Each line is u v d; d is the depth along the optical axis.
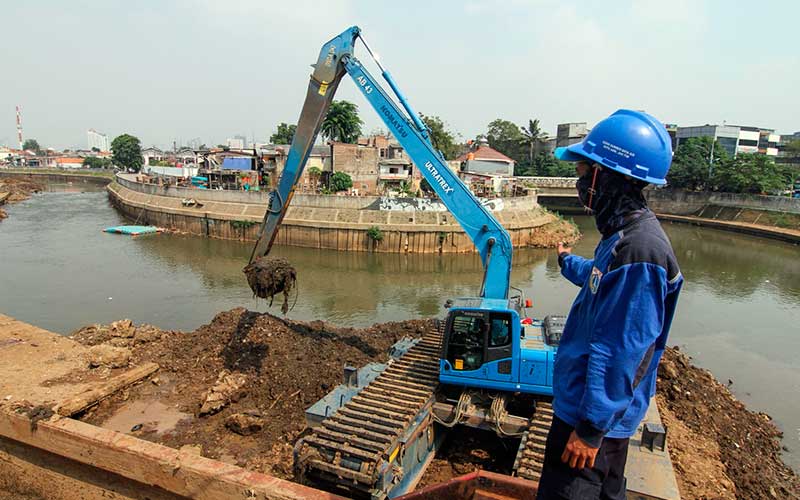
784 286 28.39
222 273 30.11
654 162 2.25
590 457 2.07
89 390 11.22
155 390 12.31
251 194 42.47
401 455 8.01
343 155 48.50
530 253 38.22
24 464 9.16
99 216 52.34
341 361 13.29
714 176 54.47
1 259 31.92
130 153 96.62
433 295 26.81
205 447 10.09
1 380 11.26
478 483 3.03
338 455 7.60
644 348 1.96
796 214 44.56
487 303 9.41
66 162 131.50
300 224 38.75
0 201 60.75
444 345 9.33
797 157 67.62
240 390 11.88
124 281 27.62
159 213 45.66
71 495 8.76
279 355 13.22
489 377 9.05
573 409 2.24
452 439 10.45
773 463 10.85
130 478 7.80
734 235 46.56
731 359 17.50
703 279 29.95
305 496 6.12
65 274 28.73
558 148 2.76
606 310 2.03
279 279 11.27
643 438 7.34
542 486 2.39
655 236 2.06
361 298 26.08
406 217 38.16
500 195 44.78
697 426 11.20
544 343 9.12
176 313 22.58
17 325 14.59
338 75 11.24
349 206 39.25
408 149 10.64
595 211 2.43
